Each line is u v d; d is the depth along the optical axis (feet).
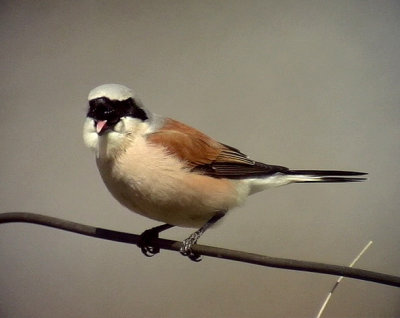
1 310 30.40
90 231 20.31
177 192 21.89
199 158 22.72
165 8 40.96
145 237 23.48
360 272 17.70
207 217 23.16
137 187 21.76
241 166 23.68
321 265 17.87
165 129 22.93
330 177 24.61
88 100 22.08
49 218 20.44
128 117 21.89
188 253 22.26
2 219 20.51
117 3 41.01
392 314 29.37
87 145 22.27
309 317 29.76
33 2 41.19
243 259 19.04
